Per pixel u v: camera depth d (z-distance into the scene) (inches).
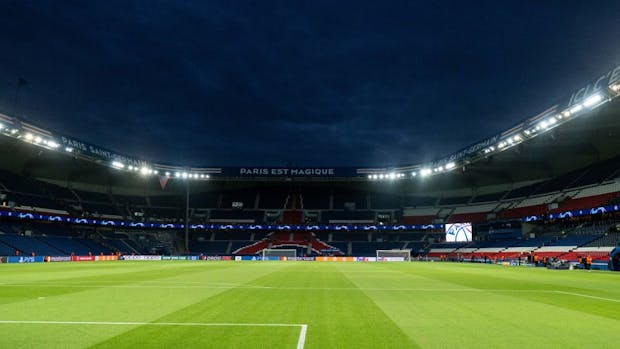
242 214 3604.8
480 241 3029.0
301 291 750.5
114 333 384.5
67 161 2955.2
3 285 853.2
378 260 3026.6
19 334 378.9
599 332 399.5
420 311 520.7
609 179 2378.2
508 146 2193.7
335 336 376.8
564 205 2539.4
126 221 3142.2
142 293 706.2
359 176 3233.3
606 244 2080.5
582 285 921.5
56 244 2721.5
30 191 2849.4
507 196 3189.0
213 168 3221.0
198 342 351.9
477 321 453.4
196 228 3383.4
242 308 536.7
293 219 3575.3
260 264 2140.7
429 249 3297.2
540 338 373.7
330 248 3432.6
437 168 2844.5
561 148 2564.0
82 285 853.2
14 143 2568.9
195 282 937.5
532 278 1148.5
